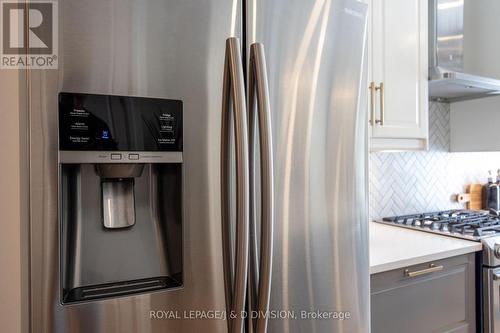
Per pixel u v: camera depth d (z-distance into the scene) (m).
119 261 0.72
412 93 1.65
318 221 0.91
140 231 0.75
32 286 0.60
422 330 1.39
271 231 0.77
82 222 0.69
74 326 0.62
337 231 0.95
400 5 1.61
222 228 0.75
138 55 0.68
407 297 1.34
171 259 0.76
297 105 0.87
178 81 0.72
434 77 1.72
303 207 0.88
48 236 0.61
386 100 1.57
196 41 0.74
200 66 0.74
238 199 0.72
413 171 2.24
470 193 2.48
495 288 1.53
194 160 0.74
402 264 1.30
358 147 1.00
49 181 0.61
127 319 0.67
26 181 0.60
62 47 0.62
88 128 0.64
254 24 0.81
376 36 1.54
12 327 0.62
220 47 0.76
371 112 1.54
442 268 1.43
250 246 0.79
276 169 0.84
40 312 0.60
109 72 0.66
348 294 0.97
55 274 0.61
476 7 2.24
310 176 0.90
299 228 0.88
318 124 0.91
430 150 2.31
